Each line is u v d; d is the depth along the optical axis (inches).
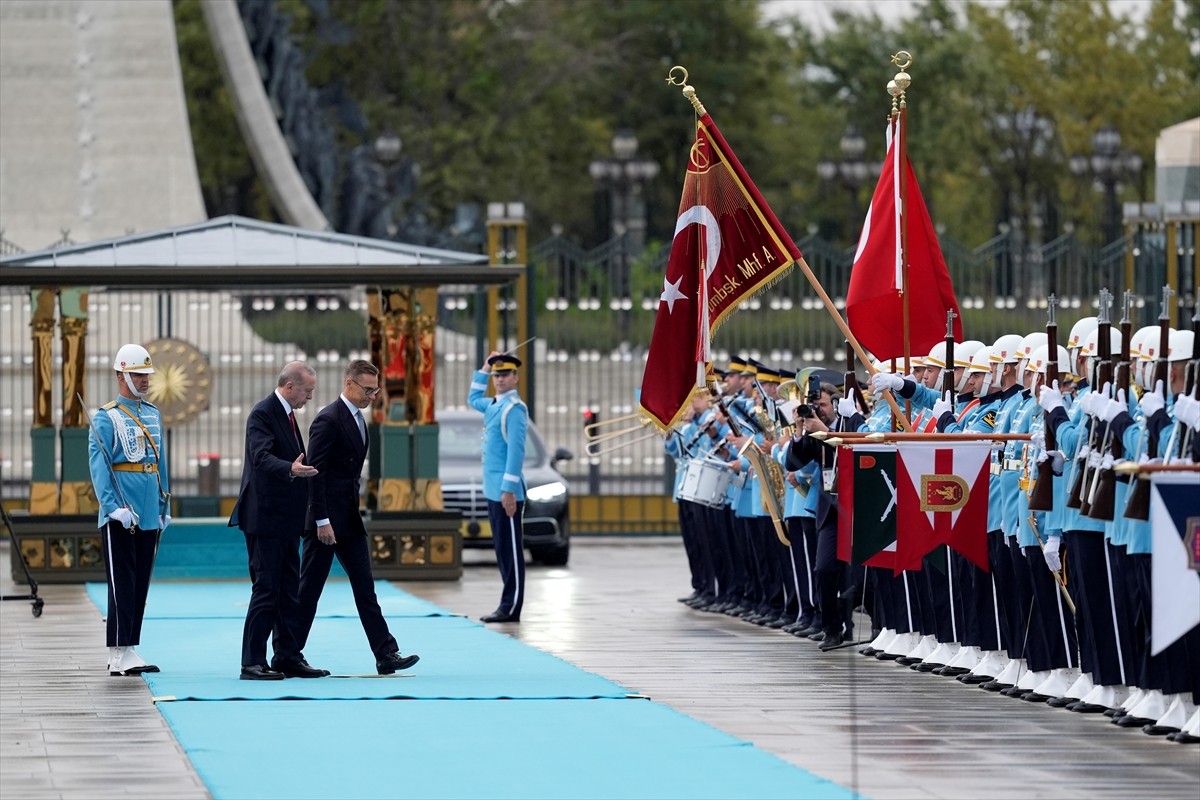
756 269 1005.2
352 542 945.5
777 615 1187.3
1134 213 1905.8
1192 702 772.6
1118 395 790.5
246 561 1536.7
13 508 1863.9
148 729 784.3
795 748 738.8
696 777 674.2
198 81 3671.3
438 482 1531.7
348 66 4441.4
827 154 4884.4
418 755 717.3
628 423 2349.9
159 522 967.0
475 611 1282.0
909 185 1052.5
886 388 959.0
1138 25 4539.9
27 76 2434.8
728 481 1227.9
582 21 4704.7
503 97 4490.7
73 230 2423.7
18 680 934.4
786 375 1192.8
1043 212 4402.1
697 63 4776.1
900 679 942.4
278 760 707.4
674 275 1019.9
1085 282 2166.6
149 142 2447.1
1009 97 4623.5
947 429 931.3
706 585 1283.2
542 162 4569.4
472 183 4345.5
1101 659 824.3
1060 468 831.7
